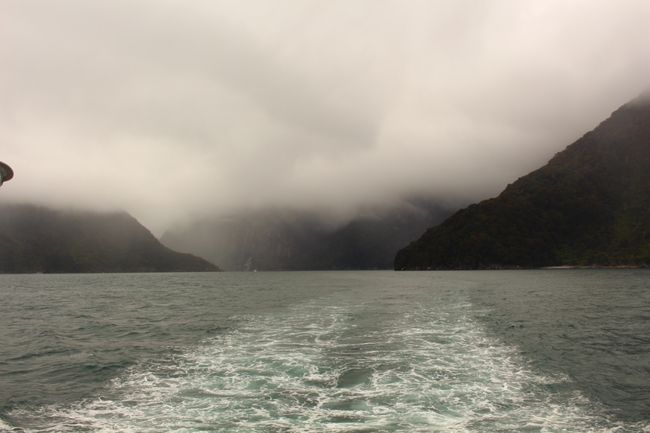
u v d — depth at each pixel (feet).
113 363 49.39
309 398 34.68
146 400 35.29
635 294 146.30
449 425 29.17
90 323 87.20
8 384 41.24
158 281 386.11
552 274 364.38
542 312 94.58
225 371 43.55
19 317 100.27
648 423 30.14
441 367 44.14
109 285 306.35
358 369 43.29
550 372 42.98
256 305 120.06
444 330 67.51
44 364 49.98
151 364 48.06
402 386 37.65
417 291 172.14
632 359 49.29
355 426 28.96
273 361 47.11
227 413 31.68
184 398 35.45
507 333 66.28
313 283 282.56
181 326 79.30
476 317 84.12
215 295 174.81
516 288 185.78
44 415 32.37
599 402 34.22
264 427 28.96
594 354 51.90
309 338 61.11
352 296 146.72
